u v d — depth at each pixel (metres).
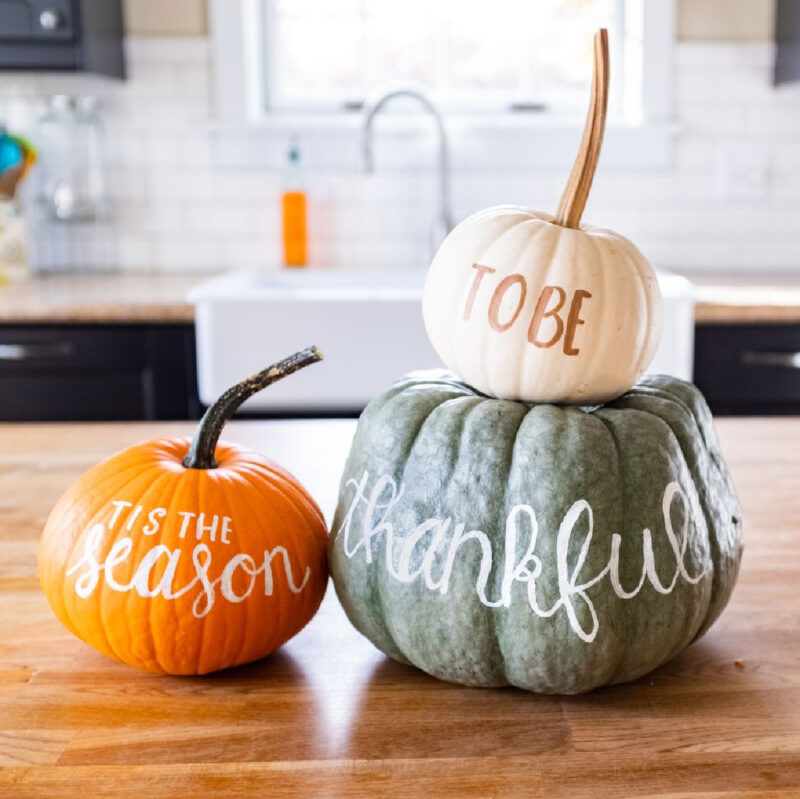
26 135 2.66
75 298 2.15
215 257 2.74
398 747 0.58
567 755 0.57
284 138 2.67
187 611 0.65
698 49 2.61
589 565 0.61
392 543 0.65
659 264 2.72
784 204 2.69
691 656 0.71
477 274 0.66
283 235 2.65
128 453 0.72
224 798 0.53
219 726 0.61
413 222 2.72
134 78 2.64
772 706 0.64
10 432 1.38
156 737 0.59
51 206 2.64
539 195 2.70
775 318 2.04
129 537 0.66
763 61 2.61
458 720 0.62
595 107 0.64
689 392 0.72
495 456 0.63
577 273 0.64
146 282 2.48
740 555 0.72
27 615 0.79
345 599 0.69
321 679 0.68
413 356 2.05
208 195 2.71
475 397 0.68
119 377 2.12
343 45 2.81
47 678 0.68
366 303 2.03
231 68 2.64
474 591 0.62
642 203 2.69
